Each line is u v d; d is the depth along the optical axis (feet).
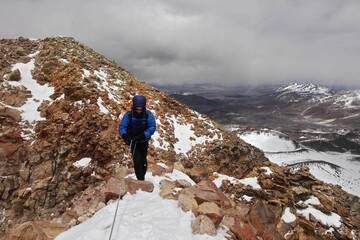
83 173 76.43
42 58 105.50
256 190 84.58
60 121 85.15
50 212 72.64
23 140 82.74
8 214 72.95
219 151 94.32
